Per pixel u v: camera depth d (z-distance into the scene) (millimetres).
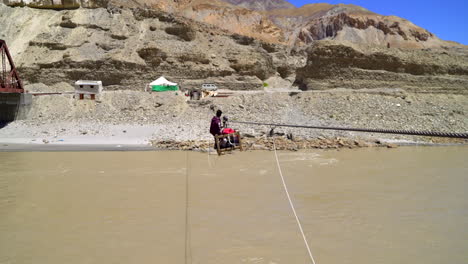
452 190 13125
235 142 13555
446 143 31109
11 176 16219
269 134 32031
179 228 8977
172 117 41469
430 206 10930
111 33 74375
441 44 152500
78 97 46781
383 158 22156
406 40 151125
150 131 35625
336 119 38719
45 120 41281
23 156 24031
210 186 13703
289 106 43844
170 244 7961
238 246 7840
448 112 41344
